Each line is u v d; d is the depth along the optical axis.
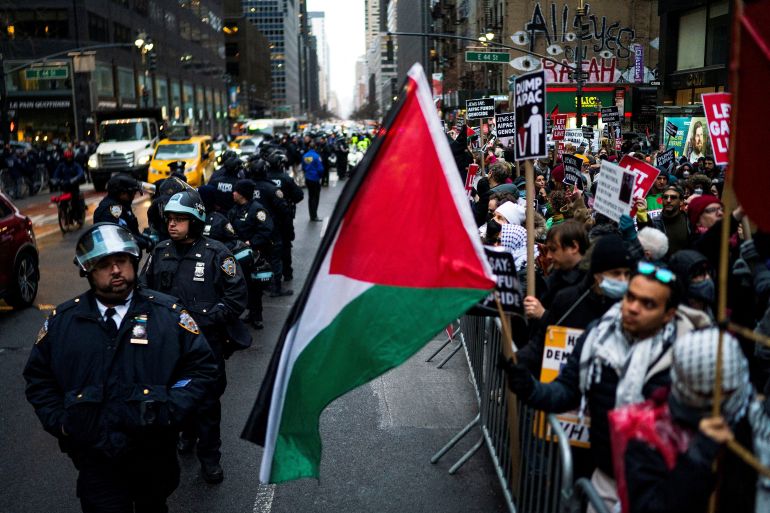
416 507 4.94
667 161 15.47
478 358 6.05
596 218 8.16
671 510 2.32
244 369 7.86
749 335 2.27
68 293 11.72
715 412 2.24
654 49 48.97
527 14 49.00
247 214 9.17
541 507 3.90
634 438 2.53
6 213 10.48
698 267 4.43
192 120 92.81
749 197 2.34
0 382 7.58
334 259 3.67
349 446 5.96
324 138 33.00
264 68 185.75
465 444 5.95
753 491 2.50
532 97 4.20
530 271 4.32
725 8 27.66
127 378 3.60
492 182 10.54
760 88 2.34
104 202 7.94
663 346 2.96
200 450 5.31
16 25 54.88
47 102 55.19
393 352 3.63
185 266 5.41
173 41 83.75
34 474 5.52
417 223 3.64
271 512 4.90
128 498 3.74
